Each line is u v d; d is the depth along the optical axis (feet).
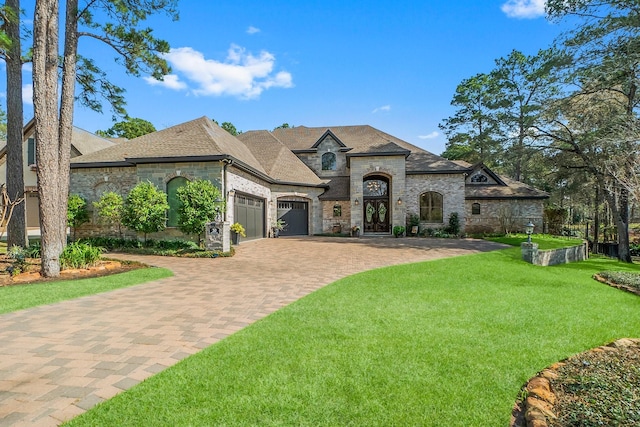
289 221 79.82
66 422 9.46
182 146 57.57
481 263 39.42
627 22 51.37
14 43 41.75
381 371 12.47
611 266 54.34
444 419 9.75
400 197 74.28
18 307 21.11
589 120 61.87
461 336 16.15
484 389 11.41
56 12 34.30
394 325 17.60
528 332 17.07
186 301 22.77
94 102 51.62
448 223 79.25
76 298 23.56
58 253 32.60
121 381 11.87
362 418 9.72
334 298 23.25
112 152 61.16
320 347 14.61
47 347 14.89
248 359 13.39
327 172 91.25
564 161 72.64
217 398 10.63
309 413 9.91
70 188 60.39
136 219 49.52
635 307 23.18
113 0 40.73
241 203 61.98
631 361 13.82
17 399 10.71
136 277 30.91
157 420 9.52
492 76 116.47
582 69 57.41
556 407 10.51
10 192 43.21
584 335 16.98
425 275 31.78
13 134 43.27
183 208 48.14
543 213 92.68
